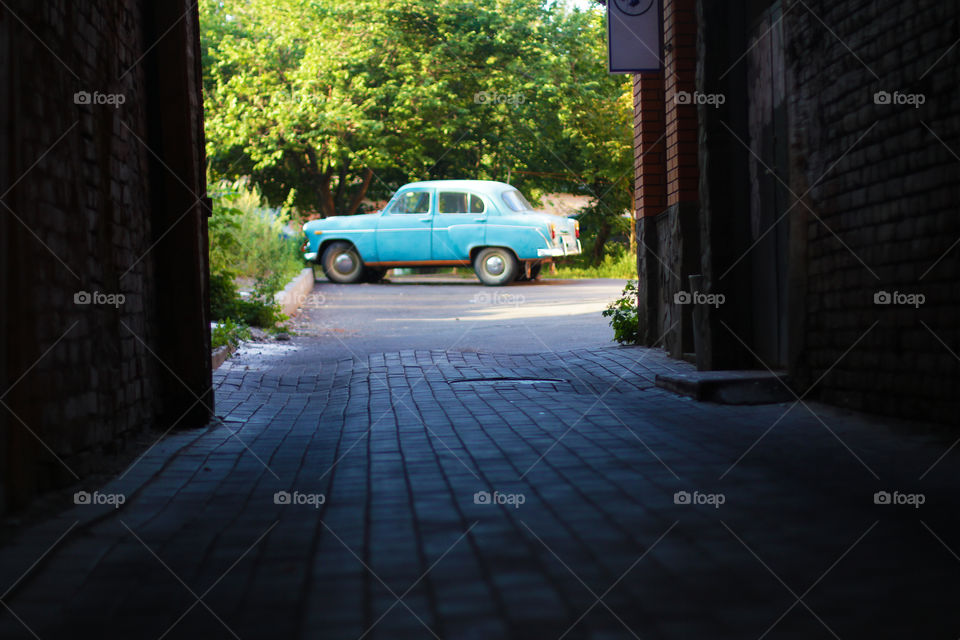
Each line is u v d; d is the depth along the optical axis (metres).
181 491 4.55
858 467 4.67
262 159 28.73
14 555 3.31
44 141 4.27
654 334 10.97
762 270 8.50
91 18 5.15
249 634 2.57
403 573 3.10
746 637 2.45
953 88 5.30
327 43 28.08
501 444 5.68
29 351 3.91
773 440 5.54
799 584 2.88
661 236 10.77
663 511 3.86
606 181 30.36
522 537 3.51
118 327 5.51
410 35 28.14
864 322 6.32
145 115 6.53
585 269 27.20
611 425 6.30
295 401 8.20
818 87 6.89
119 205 5.64
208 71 31.02
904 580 2.88
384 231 20.69
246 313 12.95
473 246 20.20
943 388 5.45
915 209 5.70
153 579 3.08
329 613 2.72
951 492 4.09
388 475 4.82
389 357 10.54
